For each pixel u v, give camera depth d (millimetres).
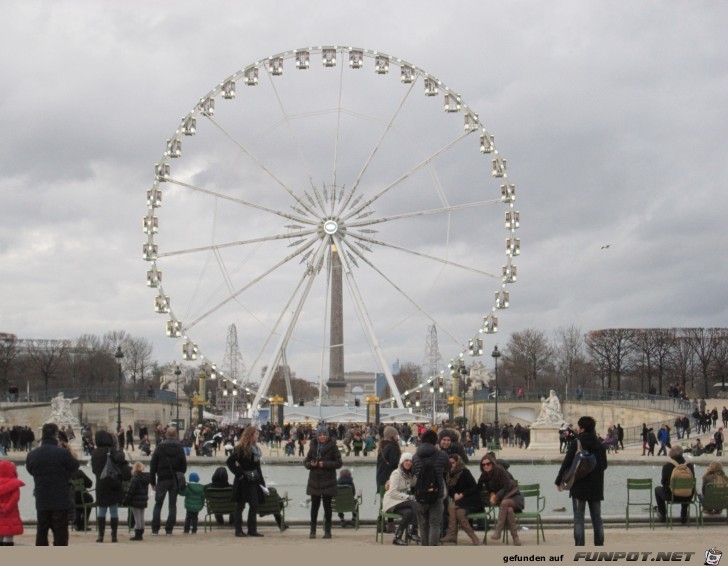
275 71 106562
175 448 34906
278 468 74688
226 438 107875
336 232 108125
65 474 27906
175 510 34719
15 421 132625
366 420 126438
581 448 28656
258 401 111750
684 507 37562
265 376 112688
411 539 31641
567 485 28781
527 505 48594
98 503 32156
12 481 28359
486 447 101812
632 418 129750
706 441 98438
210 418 153250
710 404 126062
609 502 51219
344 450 94625
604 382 189250
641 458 73562
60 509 27719
